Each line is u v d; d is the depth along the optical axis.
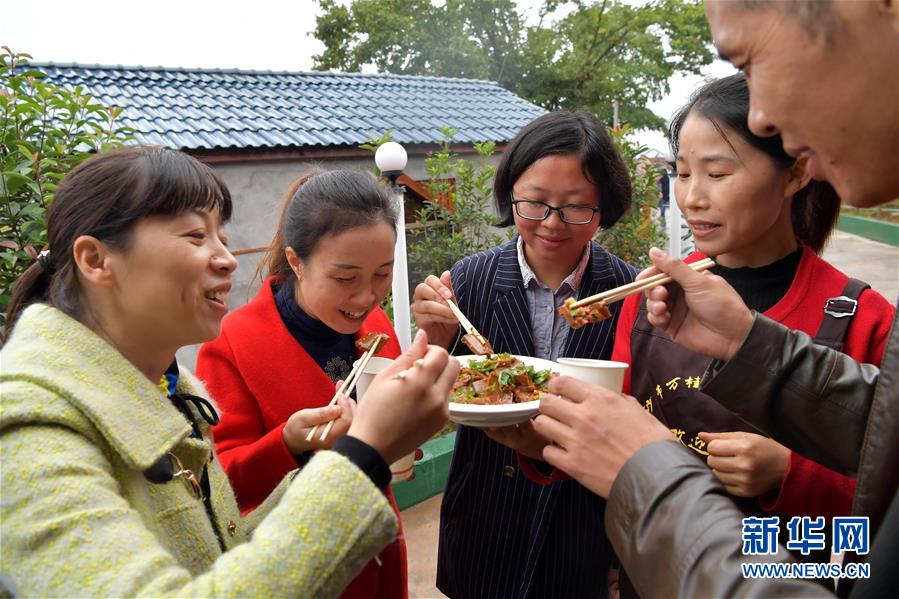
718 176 1.68
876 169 0.96
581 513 2.16
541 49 24.09
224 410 1.87
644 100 24.52
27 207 2.96
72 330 1.05
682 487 1.04
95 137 3.39
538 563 2.15
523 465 1.96
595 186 2.12
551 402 1.23
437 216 6.66
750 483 1.60
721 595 0.89
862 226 20.02
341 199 1.74
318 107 9.95
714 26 1.03
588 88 23.88
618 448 1.14
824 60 0.90
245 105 9.33
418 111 10.80
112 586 0.78
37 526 0.82
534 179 2.10
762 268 1.85
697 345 1.58
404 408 1.05
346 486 0.92
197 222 1.14
